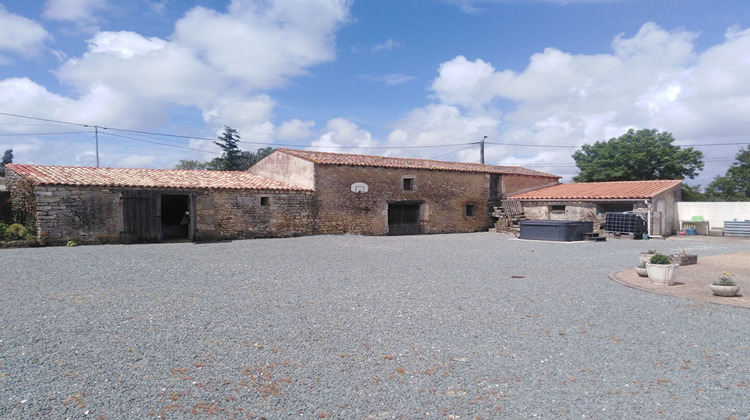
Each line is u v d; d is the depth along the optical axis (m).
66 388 3.28
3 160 33.28
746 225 18.03
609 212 19.30
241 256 11.05
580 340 4.61
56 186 13.05
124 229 14.13
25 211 13.61
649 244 15.47
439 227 21.52
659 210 18.70
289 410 3.03
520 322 5.24
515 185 24.70
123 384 3.37
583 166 30.20
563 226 16.47
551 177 26.78
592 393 3.37
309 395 3.26
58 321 4.97
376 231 19.55
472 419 2.95
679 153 26.58
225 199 15.90
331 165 18.33
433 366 3.86
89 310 5.46
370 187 19.41
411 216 20.80
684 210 20.31
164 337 4.48
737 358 4.13
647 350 4.33
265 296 6.45
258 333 4.68
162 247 12.95
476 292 6.89
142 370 3.65
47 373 3.54
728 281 6.77
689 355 4.20
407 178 20.52
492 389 3.42
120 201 14.09
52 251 11.41
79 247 12.58
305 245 14.05
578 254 12.31
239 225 16.19
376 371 3.73
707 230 19.53
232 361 3.89
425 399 3.23
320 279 7.90
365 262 10.23
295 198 17.45
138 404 3.06
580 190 21.92
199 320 5.12
